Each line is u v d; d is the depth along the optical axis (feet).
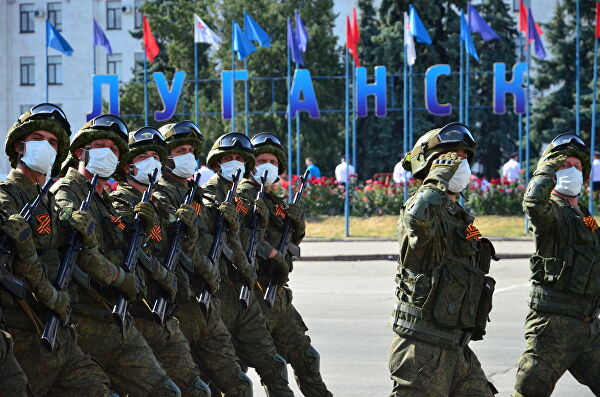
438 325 33.47
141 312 36.40
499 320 70.08
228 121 253.44
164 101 154.92
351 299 82.38
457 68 250.37
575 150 40.81
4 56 315.78
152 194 39.83
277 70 253.65
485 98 258.16
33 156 31.42
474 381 34.60
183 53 262.06
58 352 30.25
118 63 311.47
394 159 251.19
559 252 39.11
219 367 40.24
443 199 32.89
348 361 56.29
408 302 33.96
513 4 288.51
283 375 43.32
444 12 253.65
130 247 34.32
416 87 246.88
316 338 63.41
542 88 248.93
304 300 81.76
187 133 43.14
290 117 153.99
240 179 48.37
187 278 39.37
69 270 30.83
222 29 258.37
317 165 254.06
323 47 253.65
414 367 33.45
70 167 34.86
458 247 33.83
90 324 32.89
